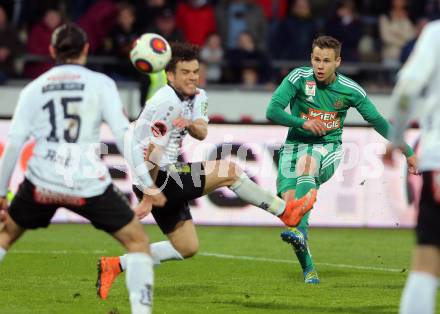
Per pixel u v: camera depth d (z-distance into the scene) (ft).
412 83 50.65
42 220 61.77
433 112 52.49
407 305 51.01
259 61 165.07
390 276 89.92
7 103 157.28
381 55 173.78
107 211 59.82
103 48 163.02
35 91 59.62
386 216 134.92
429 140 52.49
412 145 131.95
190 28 167.73
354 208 134.51
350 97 86.02
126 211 60.18
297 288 81.51
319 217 134.31
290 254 105.91
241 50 164.66
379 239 121.90
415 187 133.69
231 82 165.58
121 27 162.30
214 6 171.94
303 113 87.20
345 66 169.07
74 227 129.80
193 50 72.74
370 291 80.12
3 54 159.94
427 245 51.65
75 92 59.31
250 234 124.88
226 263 97.81
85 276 86.89
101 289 74.08
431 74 52.13
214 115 160.45
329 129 86.99
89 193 59.36
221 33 169.58
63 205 60.29
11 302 72.79
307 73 86.17
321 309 70.95
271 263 98.32
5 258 98.58
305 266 84.99
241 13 169.07
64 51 60.29
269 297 76.38
